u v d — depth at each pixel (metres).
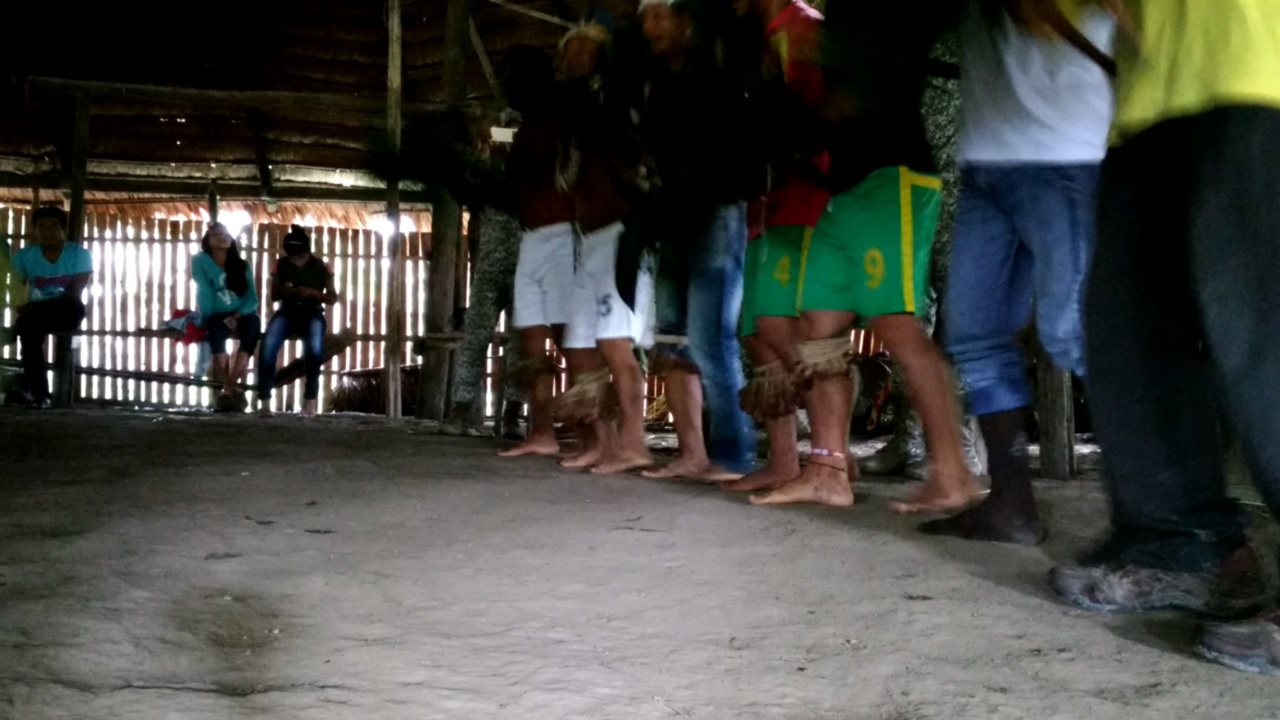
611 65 4.72
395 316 9.55
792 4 3.73
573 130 4.94
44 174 13.04
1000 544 3.42
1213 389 2.63
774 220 4.15
